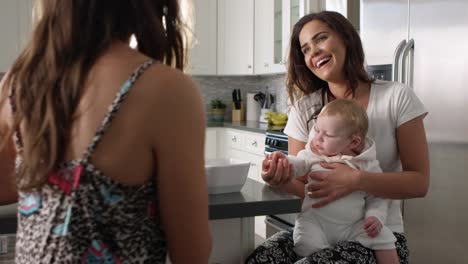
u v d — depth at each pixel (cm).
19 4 467
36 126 81
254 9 487
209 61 521
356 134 163
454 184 263
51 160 80
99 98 81
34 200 83
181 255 88
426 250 283
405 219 296
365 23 322
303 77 189
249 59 495
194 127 83
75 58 82
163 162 82
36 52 85
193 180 84
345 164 162
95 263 79
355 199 159
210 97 560
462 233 258
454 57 259
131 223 82
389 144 169
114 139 80
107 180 80
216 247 165
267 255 157
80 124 80
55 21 83
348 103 165
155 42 88
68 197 80
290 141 192
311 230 161
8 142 94
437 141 273
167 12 93
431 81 275
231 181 149
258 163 432
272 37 456
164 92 81
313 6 389
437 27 269
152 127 81
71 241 79
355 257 149
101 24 84
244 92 569
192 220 85
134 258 82
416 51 283
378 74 311
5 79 90
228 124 497
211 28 520
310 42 175
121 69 82
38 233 82
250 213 136
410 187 159
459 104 257
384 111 168
